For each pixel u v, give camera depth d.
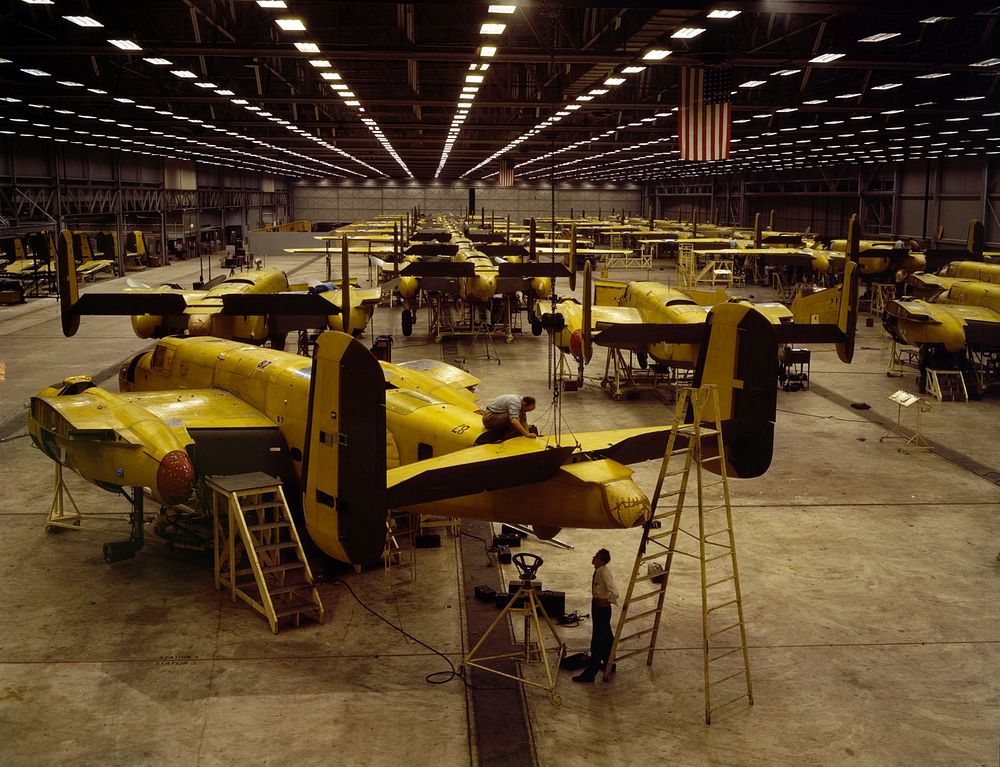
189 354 17.94
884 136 48.12
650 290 29.12
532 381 29.62
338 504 9.89
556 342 29.03
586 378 30.44
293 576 13.39
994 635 12.09
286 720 9.86
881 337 41.38
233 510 12.52
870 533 16.00
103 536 15.52
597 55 23.39
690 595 13.31
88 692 10.39
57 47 22.98
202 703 10.20
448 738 9.55
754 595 13.34
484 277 36.12
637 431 11.69
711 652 11.54
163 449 12.98
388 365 16.17
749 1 18.30
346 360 9.62
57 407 13.66
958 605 13.02
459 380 16.53
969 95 31.86
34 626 12.06
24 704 10.11
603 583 10.73
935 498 18.05
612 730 9.77
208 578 13.77
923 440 22.53
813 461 20.80
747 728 9.83
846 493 18.34
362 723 9.82
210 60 29.91
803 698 10.46
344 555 10.00
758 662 11.33
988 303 30.48
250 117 48.50
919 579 13.97
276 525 12.62
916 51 25.61
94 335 39.03
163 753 9.21
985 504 17.66
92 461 13.85
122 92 32.84
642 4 18.22
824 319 31.30
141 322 26.33
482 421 12.31
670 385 29.09
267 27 27.59
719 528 16.19
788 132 44.59
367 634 11.98
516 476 9.90
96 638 11.74
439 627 12.21
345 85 28.98
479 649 11.59
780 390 29.27
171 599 12.99
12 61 27.27
